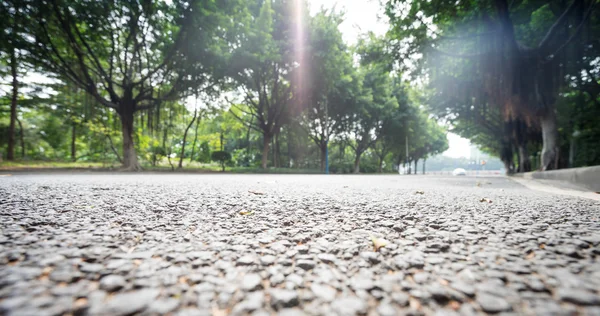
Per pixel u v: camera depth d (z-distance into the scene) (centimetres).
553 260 117
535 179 973
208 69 1738
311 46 2011
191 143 2994
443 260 118
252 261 116
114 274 98
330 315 76
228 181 718
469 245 141
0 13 1211
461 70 1397
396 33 1086
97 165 1903
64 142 3070
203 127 2922
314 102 2477
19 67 1794
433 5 953
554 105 1086
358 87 2636
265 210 250
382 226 189
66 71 1537
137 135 2045
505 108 1104
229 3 1559
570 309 77
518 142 1856
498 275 101
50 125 2789
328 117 2797
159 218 205
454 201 319
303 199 331
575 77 1141
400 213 237
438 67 1400
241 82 2067
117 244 135
